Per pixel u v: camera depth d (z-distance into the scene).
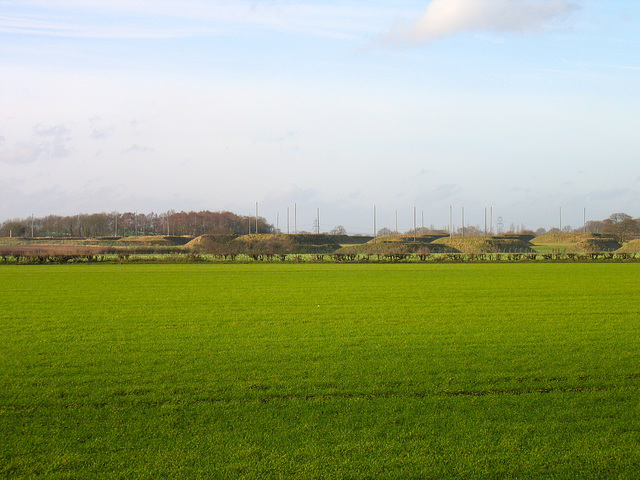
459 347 18.70
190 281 43.09
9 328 22.44
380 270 56.44
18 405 12.54
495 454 9.99
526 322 23.81
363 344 19.23
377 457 9.88
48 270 55.53
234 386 14.01
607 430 11.07
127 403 12.70
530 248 134.88
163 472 9.30
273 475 9.23
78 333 21.34
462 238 140.25
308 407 12.41
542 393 13.42
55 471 9.33
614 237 154.62
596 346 18.83
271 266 63.84
